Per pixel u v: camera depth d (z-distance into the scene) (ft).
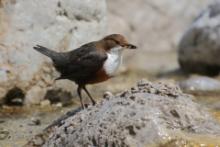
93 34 46.80
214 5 59.36
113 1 70.03
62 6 44.50
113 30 67.92
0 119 40.60
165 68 62.90
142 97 29.68
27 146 32.86
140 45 70.44
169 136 27.81
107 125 28.17
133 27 70.23
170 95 30.60
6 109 42.78
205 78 52.31
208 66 57.88
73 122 29.99
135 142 27.43
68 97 45.70
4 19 42.24
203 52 57.52
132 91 31.12
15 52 42.57
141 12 71.26
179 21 73.77
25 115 41.78
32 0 43.09
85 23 46.16
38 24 43.45
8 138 36.01
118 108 28.99
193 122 29.27
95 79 37.27
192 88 50.85
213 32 57.11
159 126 27.99
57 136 29.81
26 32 42.98
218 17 57.98
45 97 44.52
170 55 69.82
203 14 59.41
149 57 68.33
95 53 36.52
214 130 29.17
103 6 47.44
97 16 46.98
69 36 45.19
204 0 75.61
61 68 38.01
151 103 29.27
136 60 66.85
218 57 56.75
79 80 37.47
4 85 42.42
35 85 43.83
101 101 31.53
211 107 43.88
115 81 55.72
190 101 30.63
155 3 72.79
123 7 70.38
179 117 29.09
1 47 42.19
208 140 28.04
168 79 57.06
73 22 45.39
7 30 42.27
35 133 37.06
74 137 28.76
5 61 42.34
